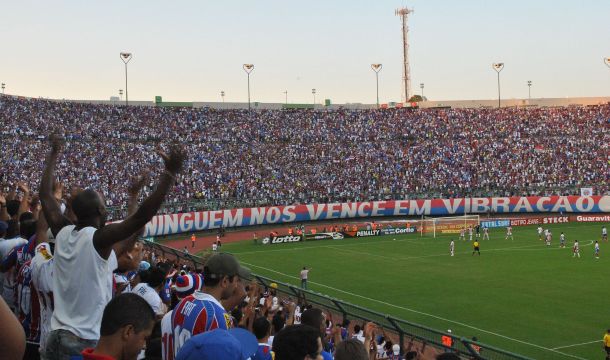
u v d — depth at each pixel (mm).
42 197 8430
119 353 5094
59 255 6762
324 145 100438
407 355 18656
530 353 29234
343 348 5980
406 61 156750
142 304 5223
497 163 96250
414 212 88375
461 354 18656
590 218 88125
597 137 101625
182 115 100562
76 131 85062
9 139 75938
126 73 103312
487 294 42969
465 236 78188
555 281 47312
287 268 55844
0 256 11117
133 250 8539
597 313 36906
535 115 111438
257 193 84688
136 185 9336
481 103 144250
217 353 4551
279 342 5473
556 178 92312
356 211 86812
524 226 86125
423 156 98062
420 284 47188
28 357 8789
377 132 107062
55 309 6684
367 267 55875
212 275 7273
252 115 107312
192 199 79312
